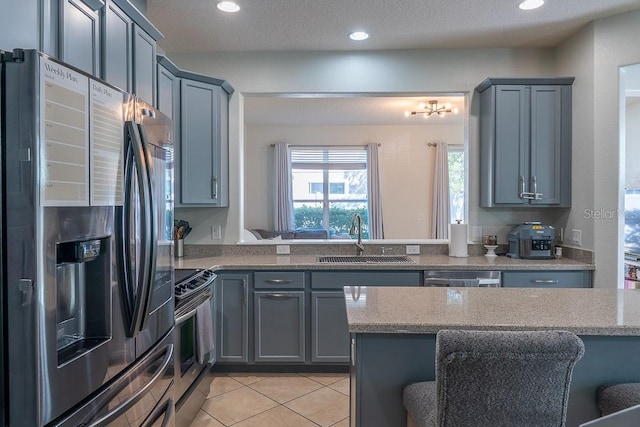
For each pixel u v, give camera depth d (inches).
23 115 42.3
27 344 42.7
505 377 43.4
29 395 42.7
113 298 55.1
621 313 62.7
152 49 96.5
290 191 275.3
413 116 243.4
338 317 125.0
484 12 113.0
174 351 85.2
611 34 116.6
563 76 134.4
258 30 123.9
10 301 42.8
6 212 42.7
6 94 42.4
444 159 271.9
